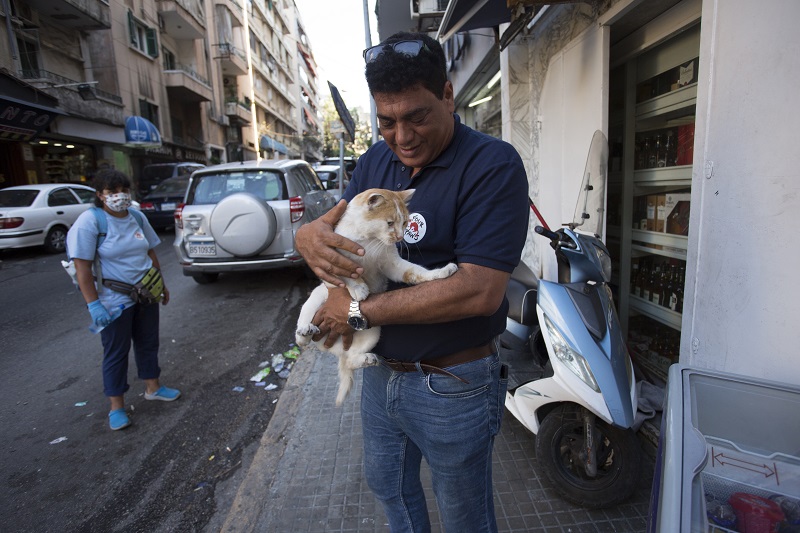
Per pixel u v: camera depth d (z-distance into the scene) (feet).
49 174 48.80
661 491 3.62
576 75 13.02
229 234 19.40
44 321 18.38
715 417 4.46
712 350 7.21
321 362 13.25
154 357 11.68
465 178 4.38
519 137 18.16
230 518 7.55
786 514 3.46
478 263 4.08
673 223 10.95
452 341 4.57
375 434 5.41
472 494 4.85
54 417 11.37
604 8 11.05
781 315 5.98
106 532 7.74
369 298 4.39
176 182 42.68
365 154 6.08
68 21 49.24
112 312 10.25
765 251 6.15
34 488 8.86
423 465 8.64
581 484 7.34
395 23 34.55
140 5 63.05
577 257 7.80
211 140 88.12
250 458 9.54
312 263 4.57
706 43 7.09
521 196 4.30
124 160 58.70
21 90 37.65
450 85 4.59
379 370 5.13
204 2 85.87
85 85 47.16
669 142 11.13
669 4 9.93
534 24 15.88
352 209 4.71
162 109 67.92
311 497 7.87
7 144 43.70
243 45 112.78
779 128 5.84
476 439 4.65
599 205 8.95
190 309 19.60
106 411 11.57
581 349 7.09
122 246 10.30
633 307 12.59
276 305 19.83
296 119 188.44
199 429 10.65
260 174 20.84
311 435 9.64
